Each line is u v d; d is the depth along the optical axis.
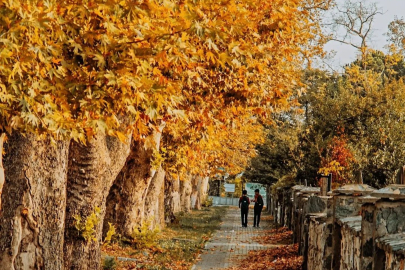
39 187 11.45
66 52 9.38
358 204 12.46
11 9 7.79
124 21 9.54
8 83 8.32
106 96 9.46
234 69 14.45
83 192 14.77
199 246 25.58
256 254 23.27
